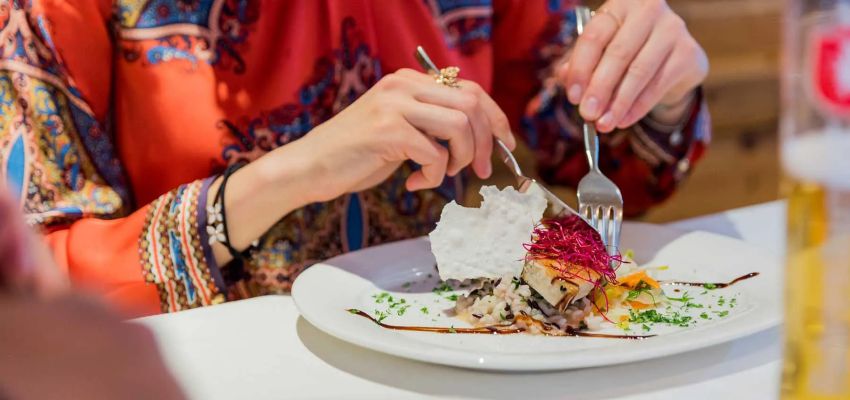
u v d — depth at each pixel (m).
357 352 0.94
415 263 1.22
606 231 1.20
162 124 1.40
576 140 1.79
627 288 1.05
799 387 0.57
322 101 1.46
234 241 1.24
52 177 1.32
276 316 1.06
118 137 1.44
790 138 0.56
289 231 1.44
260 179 1.21
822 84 0.53
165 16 1.38
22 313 0.23
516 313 1.00
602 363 0.79
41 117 1.31
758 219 1.45
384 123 1.15
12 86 1.30
